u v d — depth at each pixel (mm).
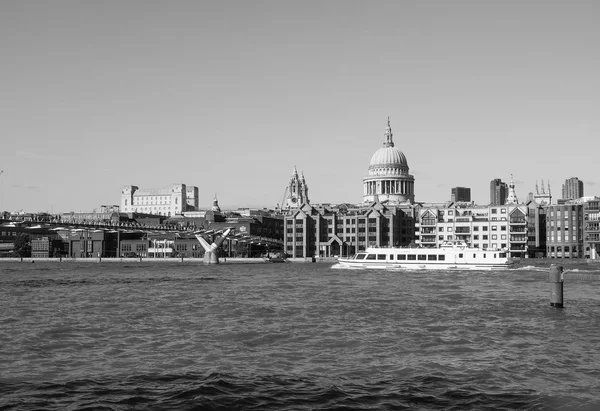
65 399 34594
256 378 38969
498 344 50344
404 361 44000
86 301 82062
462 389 36875
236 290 100625
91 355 45688
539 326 59469
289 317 65062
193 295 90875
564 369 41750
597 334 55188
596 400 34938
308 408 33438
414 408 33500
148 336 53312
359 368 41844
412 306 75375
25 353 46281
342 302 79812
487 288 105562
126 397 34969
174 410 32969
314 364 43000
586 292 97688
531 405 34062
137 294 93125
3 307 74750
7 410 32750
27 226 193500
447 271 171500
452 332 55875
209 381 37938
